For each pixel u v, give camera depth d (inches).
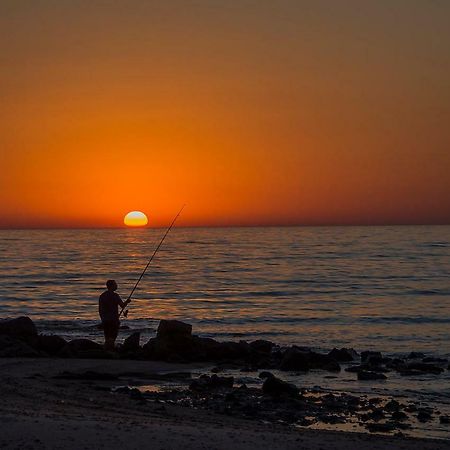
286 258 3065.9
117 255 3435.0
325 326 1130.0
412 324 1148.5
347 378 675.4
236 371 711.1
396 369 721.6
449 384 645.9
